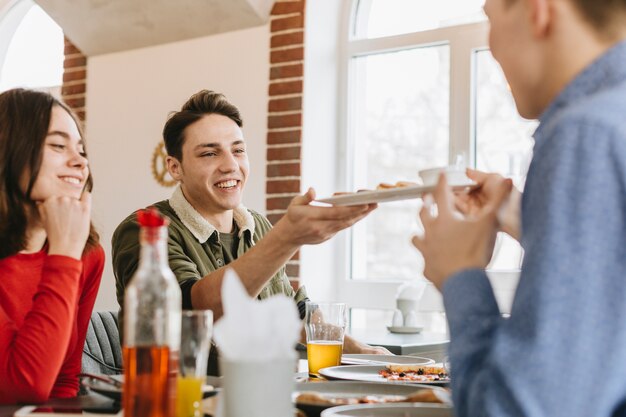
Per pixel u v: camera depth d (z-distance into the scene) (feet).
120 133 12.12
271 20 10.91
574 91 2.59
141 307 2.82
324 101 11.06
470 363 2.43
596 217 2.25
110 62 12.30
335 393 3.85
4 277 4.41
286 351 2.80
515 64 2.77
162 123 11.74
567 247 2.25
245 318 2.77
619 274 2.22
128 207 11.96
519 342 2.26
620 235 2.24
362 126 11.30
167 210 6.85
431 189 3.40
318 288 10.95
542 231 2.29
